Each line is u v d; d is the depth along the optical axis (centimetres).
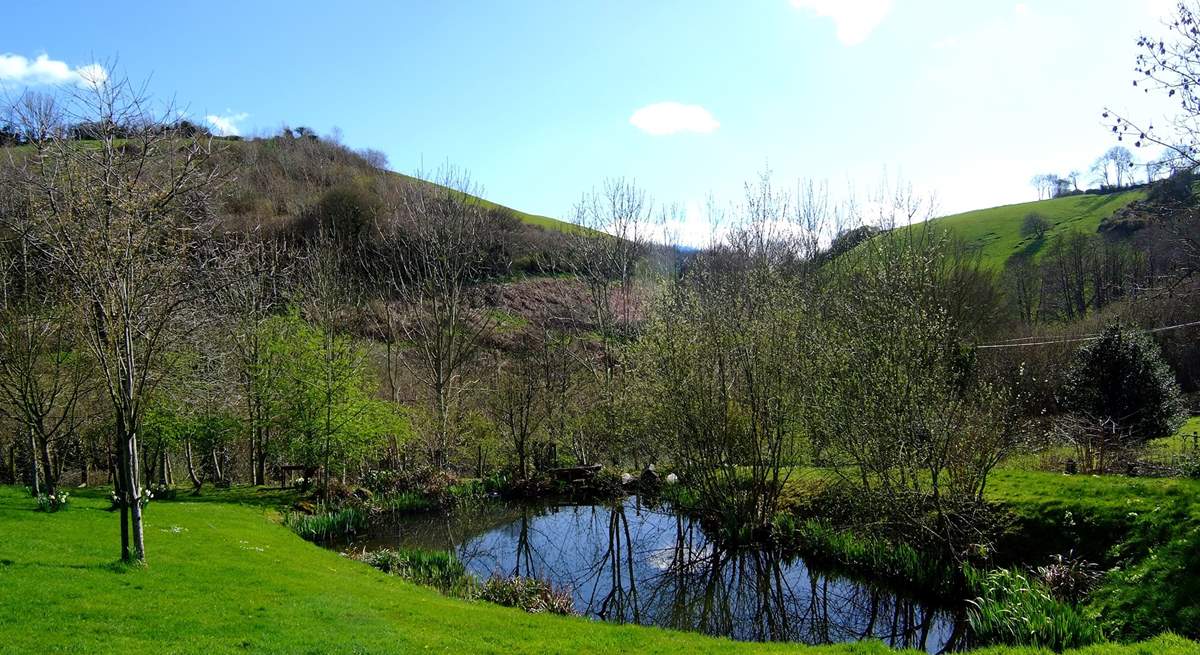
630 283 4756
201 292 2589
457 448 3516
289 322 3225
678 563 2270
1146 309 3925
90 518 1914
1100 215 6406
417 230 4247
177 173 1494
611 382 3272
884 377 1883
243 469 3962
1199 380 3956
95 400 2588
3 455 3064
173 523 2020
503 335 4425
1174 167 1285
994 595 1541
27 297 2173
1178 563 1325
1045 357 3684
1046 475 1994
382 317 4375
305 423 2844
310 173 6272
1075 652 1091
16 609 1066
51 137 1366
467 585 1830
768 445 2486
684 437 2548
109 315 1323
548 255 5625
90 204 1295
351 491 2945
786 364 2306
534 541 2620
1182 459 2181
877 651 1234
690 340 2500
